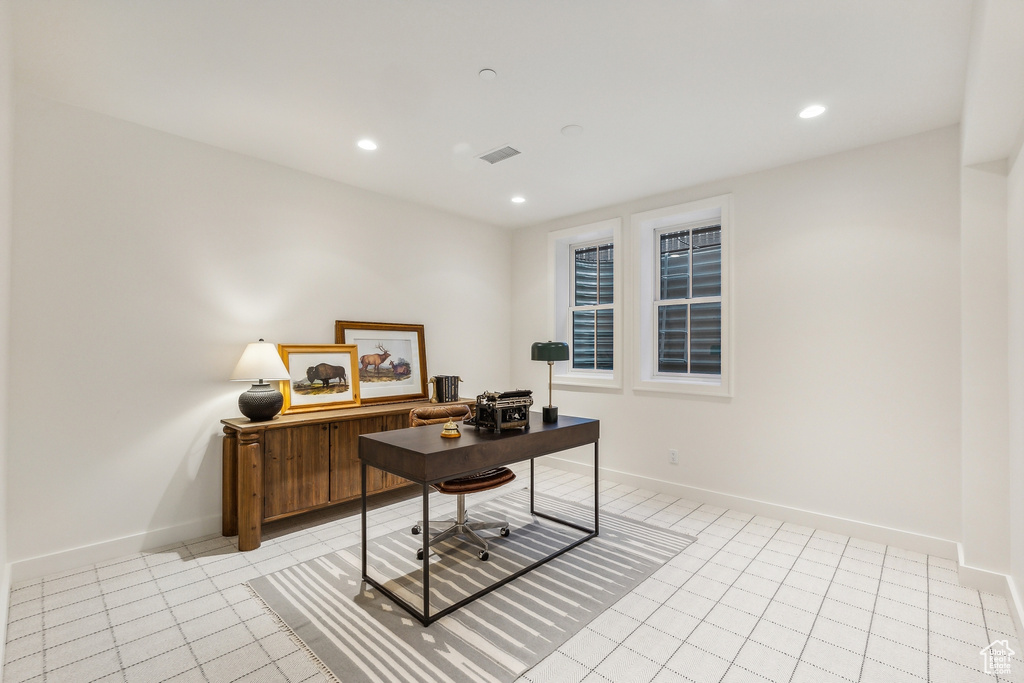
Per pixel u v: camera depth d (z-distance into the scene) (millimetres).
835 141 3174
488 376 5305
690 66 2350
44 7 1924
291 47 2213
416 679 1858
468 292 5090
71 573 2672
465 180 3945
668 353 4492
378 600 2430
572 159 3498
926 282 3014
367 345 4145
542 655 2010
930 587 2574
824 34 2094
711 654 2029
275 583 2592
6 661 1939
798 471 3504
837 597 2482
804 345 3479
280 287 3627
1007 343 2498
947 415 2945
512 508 3859
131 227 2951
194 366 3201
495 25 2051
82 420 2775
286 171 3666
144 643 2070
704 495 3969
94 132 2818
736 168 3650
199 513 3219
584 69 2379
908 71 2371
